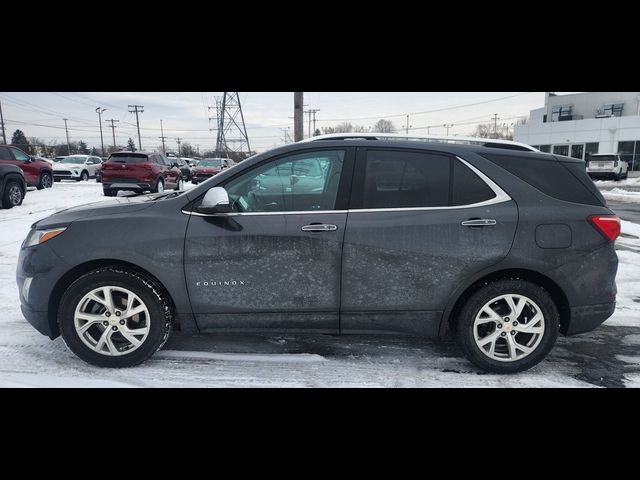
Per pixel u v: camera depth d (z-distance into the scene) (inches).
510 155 142.3
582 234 137.3
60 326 137.8
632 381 137.9
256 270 136.6
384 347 161.0
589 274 138.2
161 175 677.3
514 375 140.6
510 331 138.3
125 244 134.8
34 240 140.2
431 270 135.7
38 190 695.1
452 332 145.0
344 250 135.3
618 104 1654.8
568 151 1633.9
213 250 135.5
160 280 136.8
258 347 159.8
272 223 135.8
